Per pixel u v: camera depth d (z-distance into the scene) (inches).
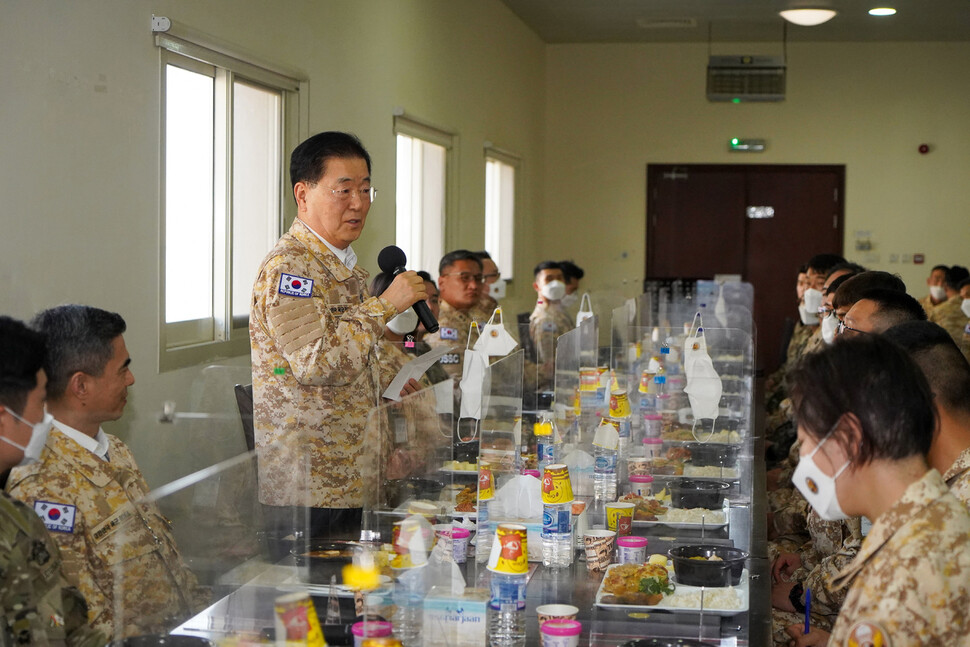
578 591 81.5
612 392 126.3
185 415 144.0
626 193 428.8
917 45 404.5
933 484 52.9
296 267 97.4
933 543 51.0
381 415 73.3
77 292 125.3
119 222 134.7
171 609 66.2
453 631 67.7
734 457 130.6
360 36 220.8
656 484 116.2
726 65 405.4
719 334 145.3
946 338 73.5
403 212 267.4
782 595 109.8
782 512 140.0
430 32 271.3
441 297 186.1
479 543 83.1
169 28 141.7
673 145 424.2
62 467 74.8
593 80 426.9
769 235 422.9
